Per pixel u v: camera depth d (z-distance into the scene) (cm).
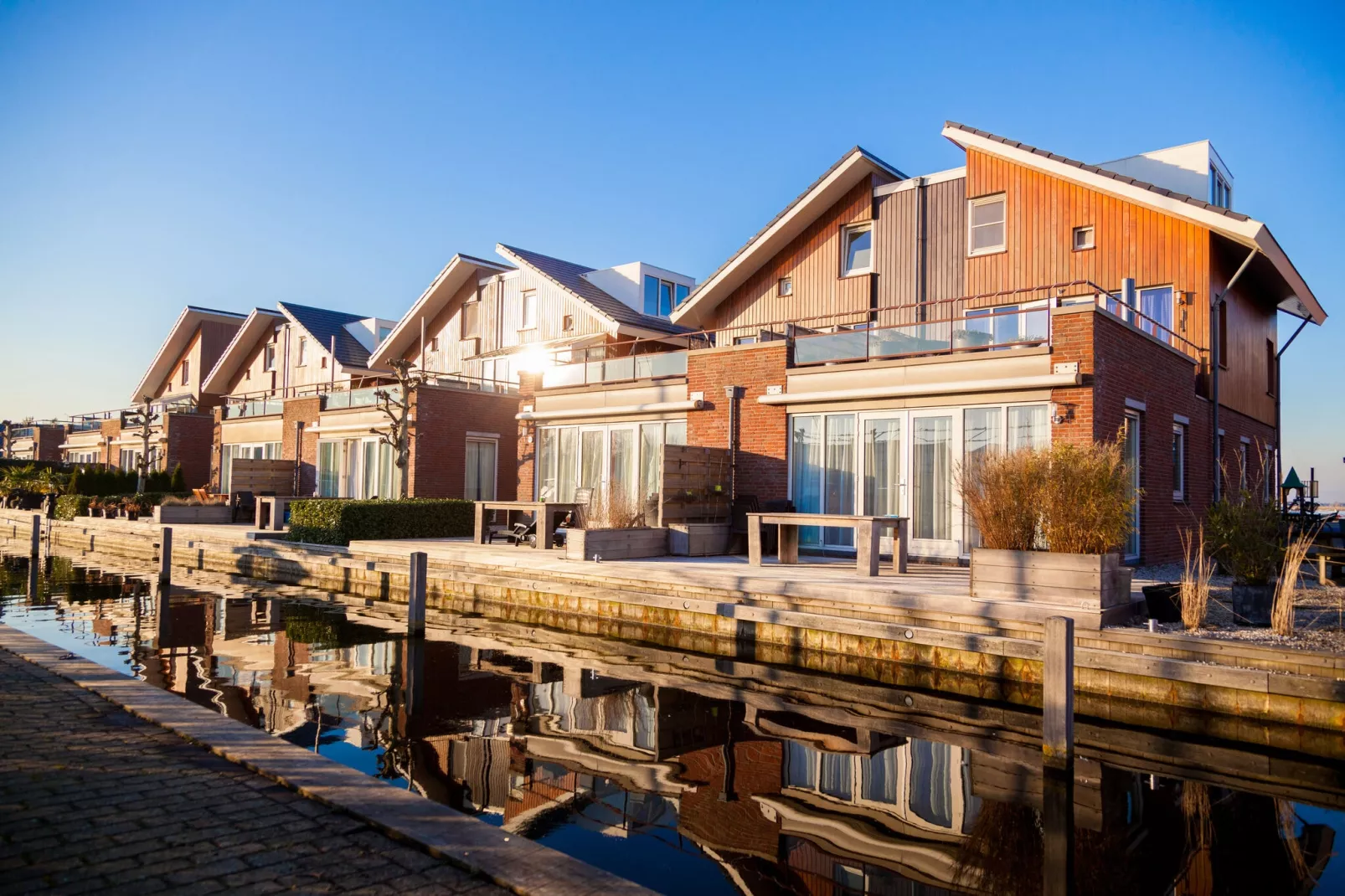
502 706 806
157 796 452
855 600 962
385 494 2352
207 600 1504
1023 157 1619
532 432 1925
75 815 421
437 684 888
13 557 2295
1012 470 895
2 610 1385
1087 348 1166
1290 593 793
